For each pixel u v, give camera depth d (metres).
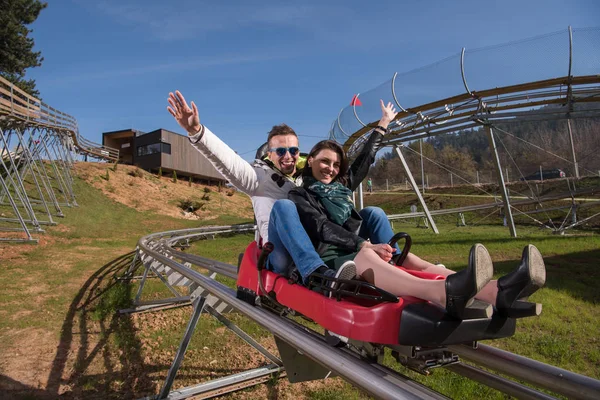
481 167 52.69
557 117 13.62
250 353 5.41
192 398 4.23
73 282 9.85
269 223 2.61
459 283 1.47
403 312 1.61
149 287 8.84
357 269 2.03
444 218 29.98
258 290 2.74
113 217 23.42
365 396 4.25
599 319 5.91
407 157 58.56
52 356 5.58
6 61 28.98
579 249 12.12
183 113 2.59
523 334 5.39
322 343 2.07
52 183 24.97
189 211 29.64
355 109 16.66
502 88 12.73
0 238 14.48
